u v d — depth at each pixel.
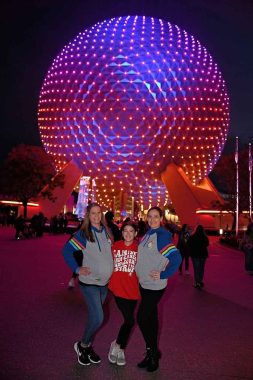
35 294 11.99
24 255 22.66
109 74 56.47
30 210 57.34
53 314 9.67
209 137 59.78
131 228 7.14
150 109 56.09
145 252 6.84
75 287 13.25
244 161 47.16
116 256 7.12
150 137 56.88
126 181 60.75
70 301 11.11
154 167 58.84
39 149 57.28
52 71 61.44
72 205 74.62
